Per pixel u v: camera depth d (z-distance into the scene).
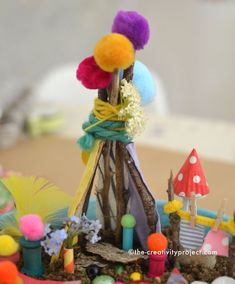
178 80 2.18
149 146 1.06
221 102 2.18
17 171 0.94
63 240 0.50
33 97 1.29
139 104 0.49
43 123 1.14
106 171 0.54
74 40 1.87
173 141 1.11
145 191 0.52
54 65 1.79
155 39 2.10
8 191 0.58
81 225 0.51
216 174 0.91
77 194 0.52
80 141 0.52
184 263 0.54
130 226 0.53
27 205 0.55
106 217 0.57
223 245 0.51
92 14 1.92
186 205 0.53
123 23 0.46
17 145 1.08
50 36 1.73
